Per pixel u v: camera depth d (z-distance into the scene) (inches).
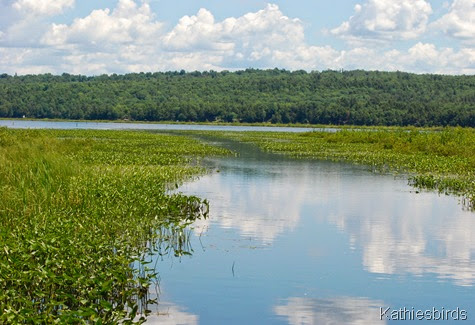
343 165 1418.6
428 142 1871.3
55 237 462.6
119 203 673.6
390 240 609.9
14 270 390.3
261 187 990.4
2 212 582.6
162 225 629.9
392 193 940.0
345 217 729.6
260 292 443.8
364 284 466.3
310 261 526.6
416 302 428.8
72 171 837.2
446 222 703.1
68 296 371.2
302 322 390.6
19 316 334.6
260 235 624.1
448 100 7549.2
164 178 1023.0
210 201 836.0
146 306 413.7
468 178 1109.7
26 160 836.6
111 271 410.3
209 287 453.1
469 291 452.8
